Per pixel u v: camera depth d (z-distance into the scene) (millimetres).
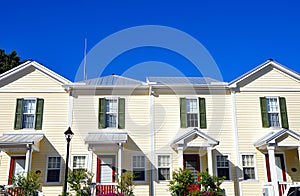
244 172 16750
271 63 18375
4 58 29312
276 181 15227
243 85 18016
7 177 16297
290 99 17984
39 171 16469
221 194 14586
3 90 17594
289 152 17062
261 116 17531
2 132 16969
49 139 16938
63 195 13156
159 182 16203
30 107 17516
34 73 18000
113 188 15469
